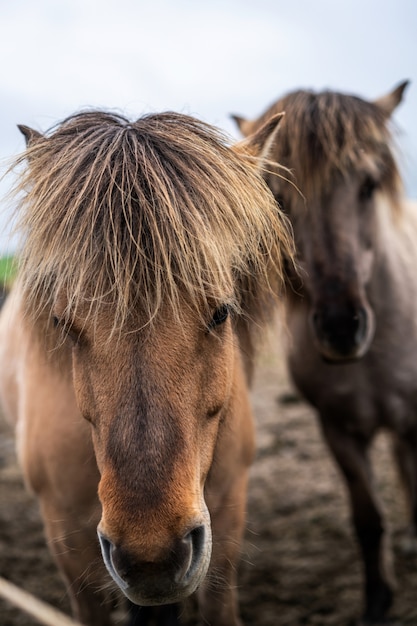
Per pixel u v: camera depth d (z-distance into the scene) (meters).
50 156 1.90
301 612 3.37
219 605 2.37
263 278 2.16
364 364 3.31
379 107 3.15
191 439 1.70
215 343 1.81
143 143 1.83
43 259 1.78
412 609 3.33
